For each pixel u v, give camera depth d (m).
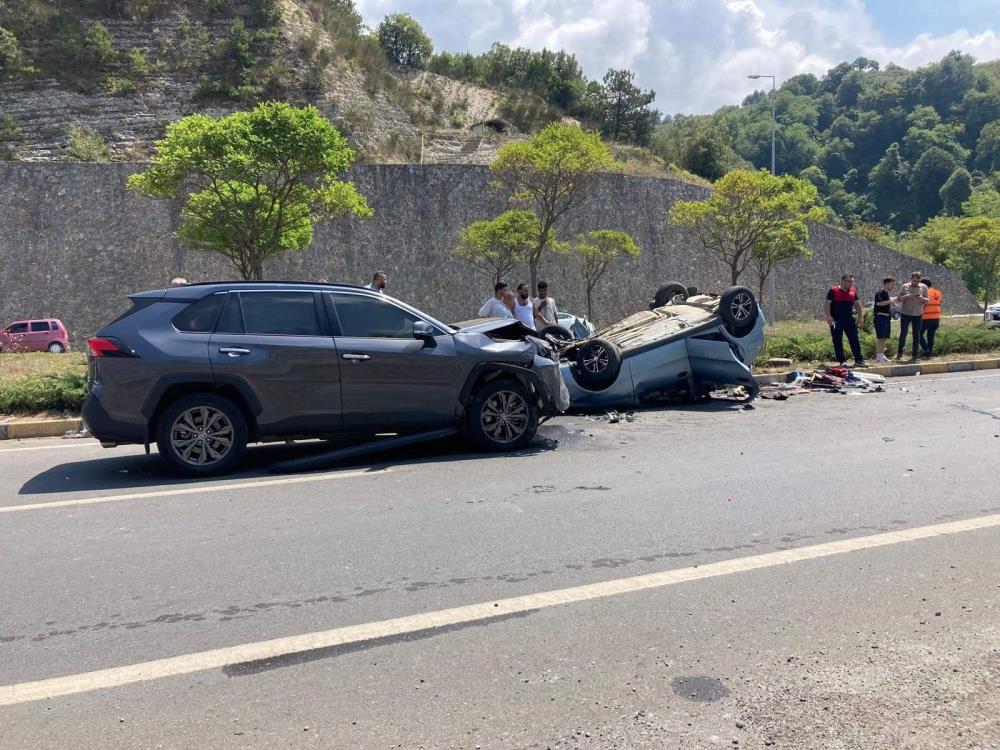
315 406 7.40
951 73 141.25
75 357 16.62
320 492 6.50
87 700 3.21
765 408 11.20
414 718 3.04
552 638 3.74
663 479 6.91
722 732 2.94
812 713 3.07
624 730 2.95
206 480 7.00
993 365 16.64
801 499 6.21
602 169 24.52
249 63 40.84
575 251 32.22
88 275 28.33
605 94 55.22
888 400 11.83
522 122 47.16
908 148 124.00
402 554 4.94
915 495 6.32
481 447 8.15
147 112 37.59
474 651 3.62
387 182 31.69
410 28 52.56
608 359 10.89
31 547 5.13
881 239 63.88
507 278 32.81
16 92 36.91
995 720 3.03
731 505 6.04
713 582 4.45
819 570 4.63
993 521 5.57
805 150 134.38
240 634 3.81
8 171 27.86
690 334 11.43
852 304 15.54
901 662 3.49
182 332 7.16
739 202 26.92
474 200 32.59
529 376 8.34
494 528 5.47
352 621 3.95
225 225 17.45
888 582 4.43
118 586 4.44
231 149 16.33
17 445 9.31
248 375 7.18
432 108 45.91
